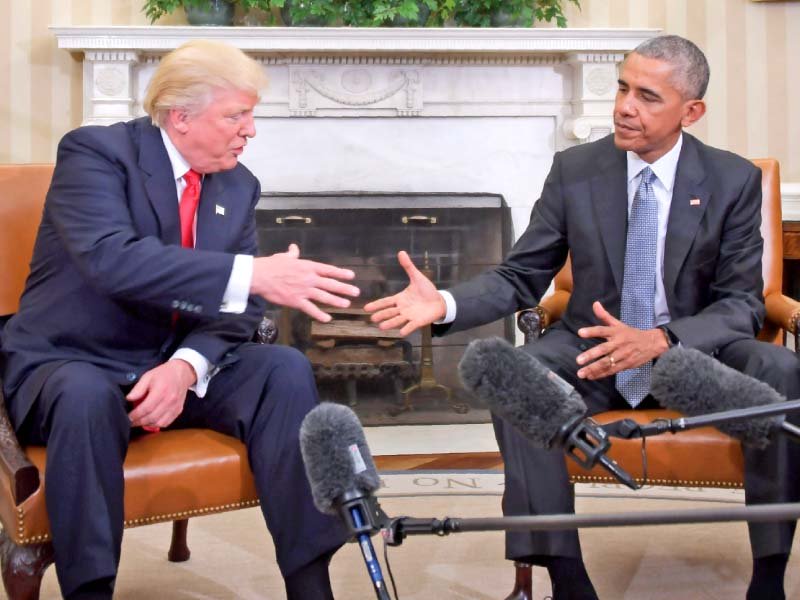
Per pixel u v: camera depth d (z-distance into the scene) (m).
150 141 1.98
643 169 2.27
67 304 1.92
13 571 1.71
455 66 4.21
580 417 0.95
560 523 0.88
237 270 1.76
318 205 4.19
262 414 1.88
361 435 1.05
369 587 2.28
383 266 4.23
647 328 2.24
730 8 4.39
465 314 2.14
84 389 1.69
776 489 1.90
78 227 1.84
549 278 2.38
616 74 4.19
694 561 2.45
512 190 4.30
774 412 0.92
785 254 3.74
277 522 1.83
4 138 4.19
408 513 2.85
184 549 2.47
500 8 4.16
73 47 3.92
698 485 2.01
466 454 3.66
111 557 1.67
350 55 4.11
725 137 4.42
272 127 4.18
